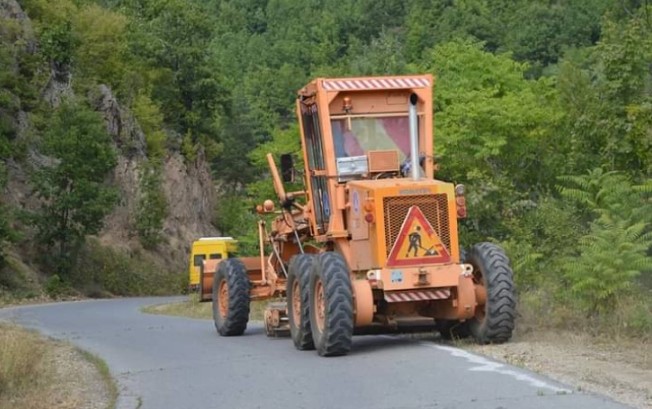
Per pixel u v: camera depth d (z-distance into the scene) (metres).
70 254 51.03
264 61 116.69
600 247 15.27
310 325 14.25
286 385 11.52
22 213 48.84
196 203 72.75
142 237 61.94
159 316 26.86
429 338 15.30
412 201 13.70
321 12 127.25
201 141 77.50
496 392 10.14
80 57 67.19
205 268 20.27
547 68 72.06
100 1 86.62
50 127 51.06
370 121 15.30
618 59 24.81
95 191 49.69
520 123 26.62
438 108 30.77
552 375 11.02
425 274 13.56
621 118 24.27
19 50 57.56
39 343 17.06
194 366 13.76
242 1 138.88
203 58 77.38
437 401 9.91
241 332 18.20
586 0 88.62
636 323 14.02
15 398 11.56
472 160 26.42
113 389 12.12
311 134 15.80
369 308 13.45
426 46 90.75
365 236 14.04
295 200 17.80
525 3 94.62
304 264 14.64
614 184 19.61
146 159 66.00
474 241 23.52
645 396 9.73
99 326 22.75
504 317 13.62
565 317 15.21
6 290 44.50
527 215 22.80
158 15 79.56
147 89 74.00
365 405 9.98
